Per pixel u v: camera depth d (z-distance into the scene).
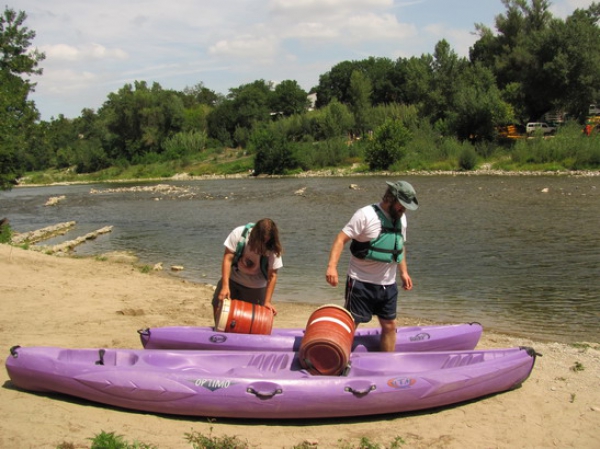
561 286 10.46
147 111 82.81
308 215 23.75
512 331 7.96
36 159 97.38
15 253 12.32
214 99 125.12
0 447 3.75
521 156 42.88
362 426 4.66
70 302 8.79
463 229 17.70
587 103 53.31
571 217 18.94
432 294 10.30
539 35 54.38
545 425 4.73
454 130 52.62
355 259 5.30
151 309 8.71
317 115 71.31
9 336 6.72
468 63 64.50
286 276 12.27
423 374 4.88
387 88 90.56
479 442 4.41
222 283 5.82
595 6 56.47
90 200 40.03
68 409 4.57
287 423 4.68
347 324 5.09
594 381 5.70
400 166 47.09
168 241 18.77
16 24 25.88
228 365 5.22
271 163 54.44
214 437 4.20
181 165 70.94
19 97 23.89
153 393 4.58
